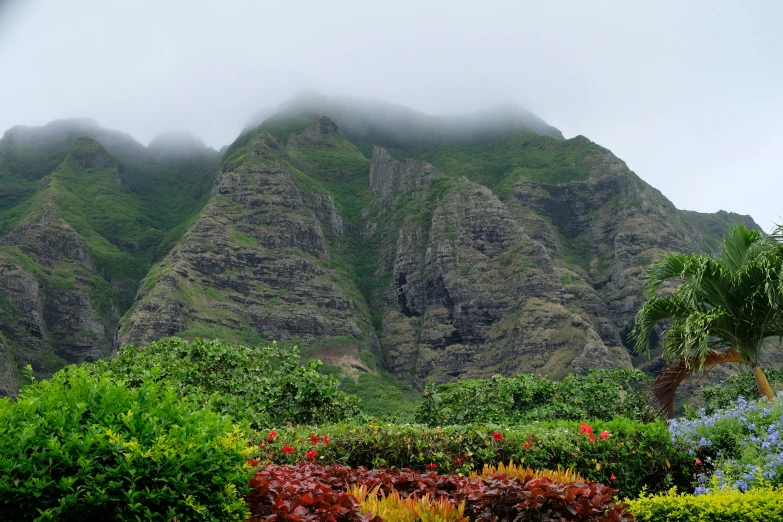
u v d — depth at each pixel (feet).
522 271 445.37
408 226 525.34
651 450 32.89
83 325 440.45
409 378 436.76
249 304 437.17
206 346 51.31
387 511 18.03
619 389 60.70
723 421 34.73
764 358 197.98
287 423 45.91
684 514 21.49
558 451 31.27
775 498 21.12
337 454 30.66
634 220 504.43
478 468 30.71
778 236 47.80
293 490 19.04
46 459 15.28
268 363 51.26
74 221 526.98
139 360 49.11
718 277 47.85
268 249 479.82
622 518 18.45
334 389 48.75
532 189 562.25
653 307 52.03
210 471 16.80
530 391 60.08
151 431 16.88
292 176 551.18
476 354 423.23
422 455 30.35
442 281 468.34
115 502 15.49
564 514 18.49
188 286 417.49
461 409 59.62
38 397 17.87
